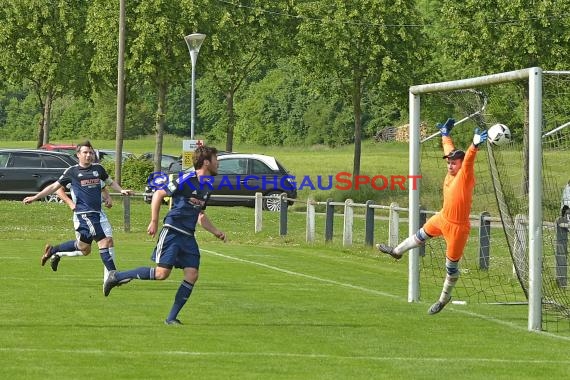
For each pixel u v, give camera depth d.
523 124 40.22
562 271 41.41
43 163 86.12
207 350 25.72
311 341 27.59
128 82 115.00
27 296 35.34
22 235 65.12
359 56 111.12
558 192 43.62
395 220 58.72
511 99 41.28
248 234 69.56
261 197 71.06
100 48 104.56
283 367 23.73
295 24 116.25
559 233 42.81
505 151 36.75
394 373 23.38
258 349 26.08
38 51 116.44
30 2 115.25
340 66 111.50
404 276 47.66
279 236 68.56
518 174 38.31
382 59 109.94
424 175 53.19
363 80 113.81
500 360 25.50
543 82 33.12
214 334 28.28
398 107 114.00
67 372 22.45
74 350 25.17
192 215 29.77
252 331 29.05
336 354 25.69
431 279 46.53
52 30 116.19
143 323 29.83
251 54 119.56
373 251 59.72
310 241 65.38
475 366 24.55
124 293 36.66
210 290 38.66
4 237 64.06
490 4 89.38
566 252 42.78
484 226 50.75
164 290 37.81
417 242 33.75
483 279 47.78
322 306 34.91
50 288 37.69
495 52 90.88
